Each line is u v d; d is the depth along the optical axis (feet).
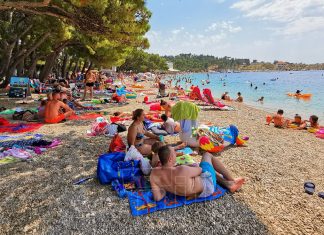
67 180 16.30
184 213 12.94
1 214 12.77
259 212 13.23
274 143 26.45
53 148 22.15
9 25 56.39
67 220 12.39
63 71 115.34
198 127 25.11
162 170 13.57
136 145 19.88
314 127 34.19
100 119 30.25
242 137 26.94
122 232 11.61
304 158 21.80
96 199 14.16
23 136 25.30
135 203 13.56
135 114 19.79
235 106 57.67
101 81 80.43
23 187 15.34
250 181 16.79
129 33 32.60
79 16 31.42
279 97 81.76
